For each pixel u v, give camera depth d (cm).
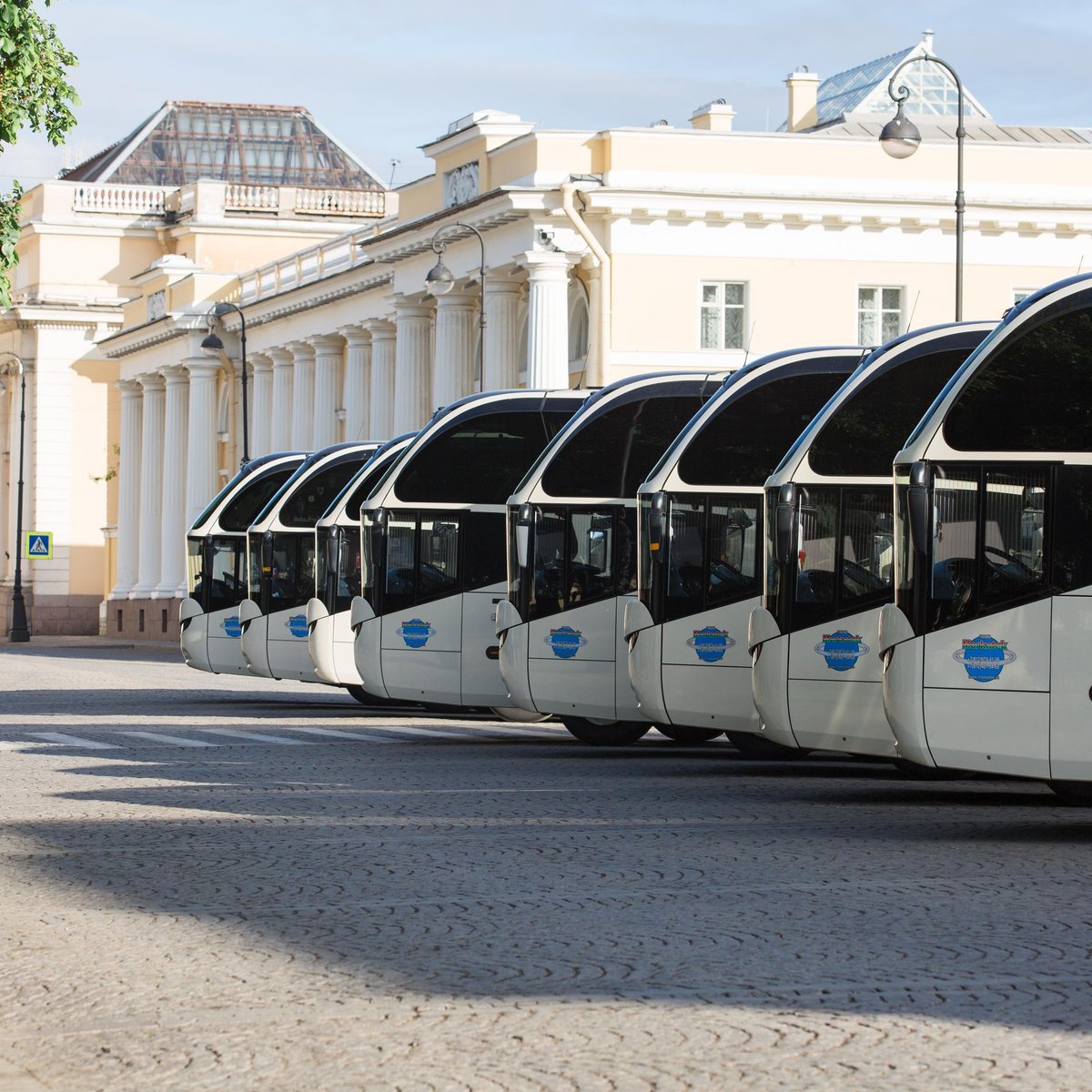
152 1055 918
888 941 1194
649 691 2559
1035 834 1769
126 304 9375
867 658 2183
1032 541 1734
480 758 2691
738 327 5369
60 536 10556
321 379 7425
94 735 3109
